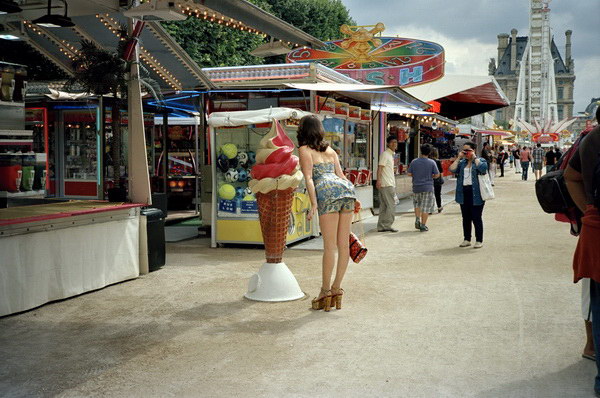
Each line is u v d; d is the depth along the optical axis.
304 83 10.69
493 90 19.86
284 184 6.06
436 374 4.04
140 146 7.49
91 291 6.55
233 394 3.72
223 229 9.61
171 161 15.42
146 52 9.85
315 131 5.69
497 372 4.07
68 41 8.92
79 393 3.75
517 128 82.94
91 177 11.78
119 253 6.97
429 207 11.46
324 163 5.75
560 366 4.18
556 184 4.03
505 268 7.75
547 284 6.78
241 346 4.67
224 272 7.62
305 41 8.02
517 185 26.67
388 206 11.49
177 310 5.77
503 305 5.87
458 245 9.72
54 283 6.06
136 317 5.53
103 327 5.21
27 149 8.26
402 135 18.34
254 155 9.35
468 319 5.39
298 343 4.73
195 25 20.12
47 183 11.90
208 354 4.48
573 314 5.53
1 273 5.41
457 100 23.20
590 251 3.53
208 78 10.74
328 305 5.71
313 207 5.63
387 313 5.61
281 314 5.61
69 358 4.41
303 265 8.09
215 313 5.66
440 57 13.52
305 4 27.44
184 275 7.44
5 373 4.11
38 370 4.16
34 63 10.31
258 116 8.76
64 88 8.27
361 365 4.22
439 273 7.46
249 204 9.45
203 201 10.93
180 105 12.90
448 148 29.19
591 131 3.58
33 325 5.27
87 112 11.72
